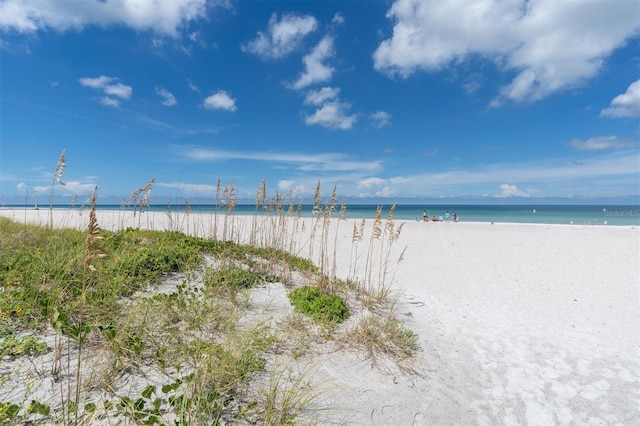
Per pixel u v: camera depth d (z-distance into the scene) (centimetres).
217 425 277
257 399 336
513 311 766
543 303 827
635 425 388
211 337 430
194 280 638
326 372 420
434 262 1311
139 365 346
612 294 904
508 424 381
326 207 778
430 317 700
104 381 307
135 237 809
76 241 671
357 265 1199
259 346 421
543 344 593
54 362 316
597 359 542
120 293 496
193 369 357
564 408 415
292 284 741
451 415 383
